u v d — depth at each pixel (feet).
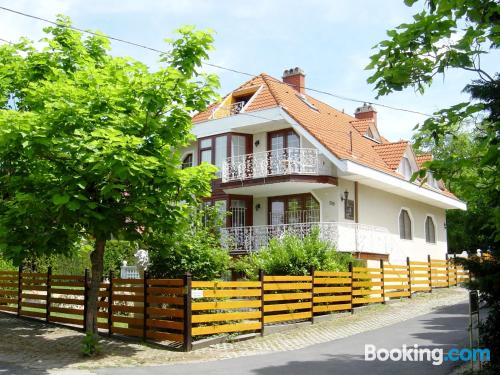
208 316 40.34
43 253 37.04
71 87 33.68
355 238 73.10
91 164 32.37
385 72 22.76
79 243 46.52
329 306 53.16
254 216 82.69
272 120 76.23
